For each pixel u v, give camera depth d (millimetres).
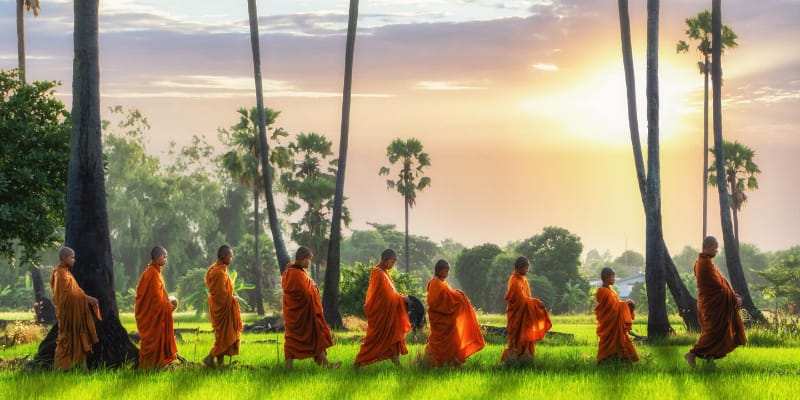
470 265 158375
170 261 159375
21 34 60219
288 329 23641
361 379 20719
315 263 114875
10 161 41125
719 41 54750
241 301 81750
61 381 20344
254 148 95125
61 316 22875
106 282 25000
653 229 39062
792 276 113250
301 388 19344
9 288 131375
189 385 19719
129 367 23703
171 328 23719
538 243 157250
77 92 25328
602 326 24594
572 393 18609
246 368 23359
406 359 25641
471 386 19578
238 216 175750
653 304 38812
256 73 53812
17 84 43906
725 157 99000
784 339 34938
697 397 18109
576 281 154125
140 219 154625
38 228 41031
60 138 42250
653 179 39219
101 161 25516
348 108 52906
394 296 23812
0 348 31312
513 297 24500
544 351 28391
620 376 21109
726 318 23938
